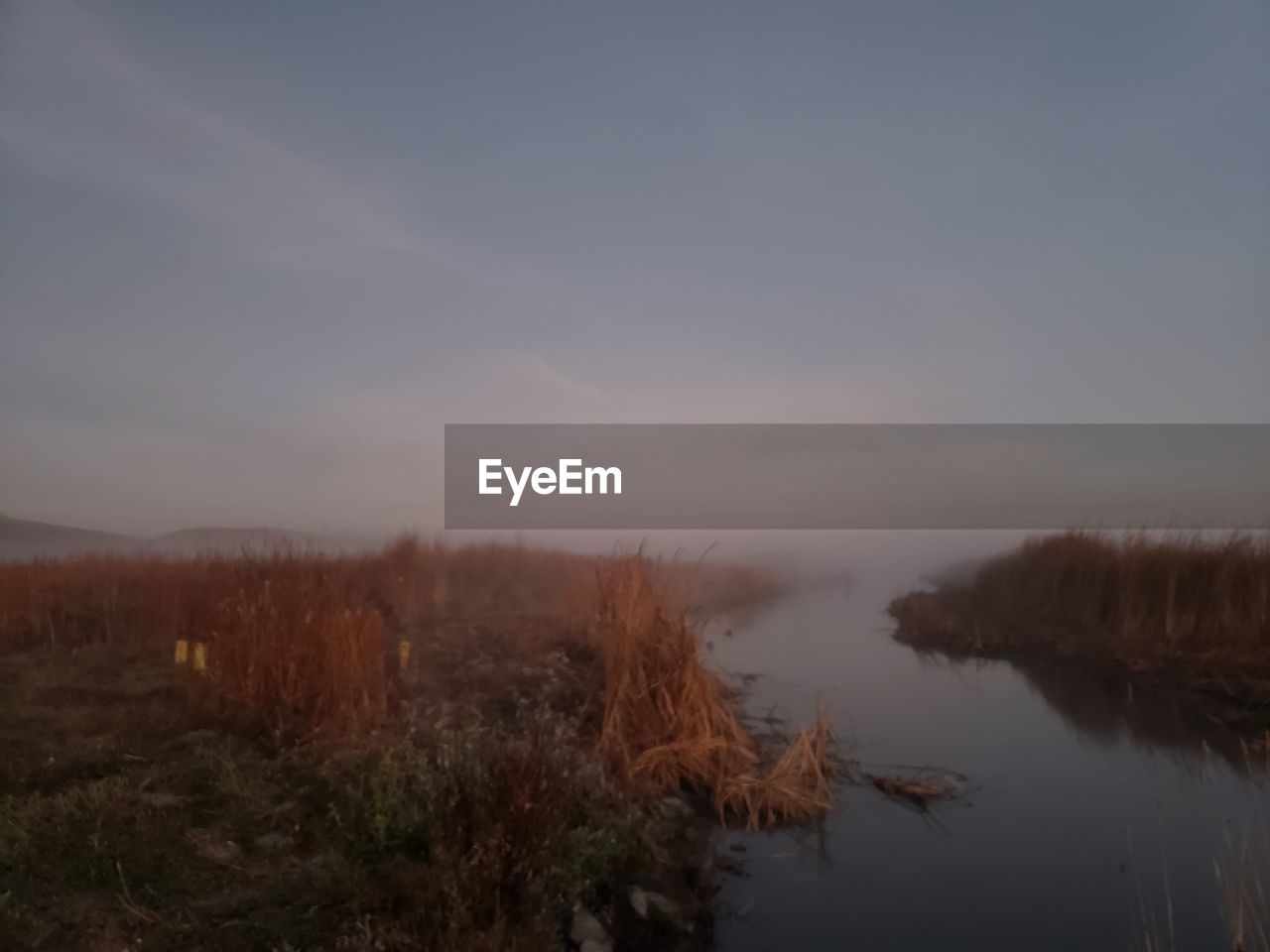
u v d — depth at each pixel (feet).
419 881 16.12
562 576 56.95
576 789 20.40
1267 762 30.91
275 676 25.05
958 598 78.43
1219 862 22.22
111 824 17.44
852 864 22.71
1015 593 67.82
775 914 19.86
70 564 44.70
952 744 33.45
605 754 26.43
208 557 44.96
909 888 21.31
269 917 15.08
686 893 20.02
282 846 17.58
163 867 16.31
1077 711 38.83
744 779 26.25
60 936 13.89
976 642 55.57
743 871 22.33
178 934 14.29
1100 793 27.71
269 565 39.42
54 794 18.74
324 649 25.80
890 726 36.06
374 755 20.56
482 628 43.60
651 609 30.91
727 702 35.42
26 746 21.58
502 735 23.61
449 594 52.11
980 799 27.27
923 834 24.68
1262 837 23.85
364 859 17.29
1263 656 42.80
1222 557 49.67
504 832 16.80
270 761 21.52
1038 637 55.72
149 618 35.04
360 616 27.53
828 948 18.29
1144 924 19.10
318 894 15.83
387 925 15.03
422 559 53.16
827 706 39.22
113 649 33.06
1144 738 34.27
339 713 23.43
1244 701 38.01
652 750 26.89
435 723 23.63
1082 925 19.20
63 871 15.71
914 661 52.49
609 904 18.53
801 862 22.85
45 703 25.67
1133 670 45.65
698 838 23.85
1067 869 22.17
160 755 21.50
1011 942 18.47
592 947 16.38
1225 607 47.80
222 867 16.60
